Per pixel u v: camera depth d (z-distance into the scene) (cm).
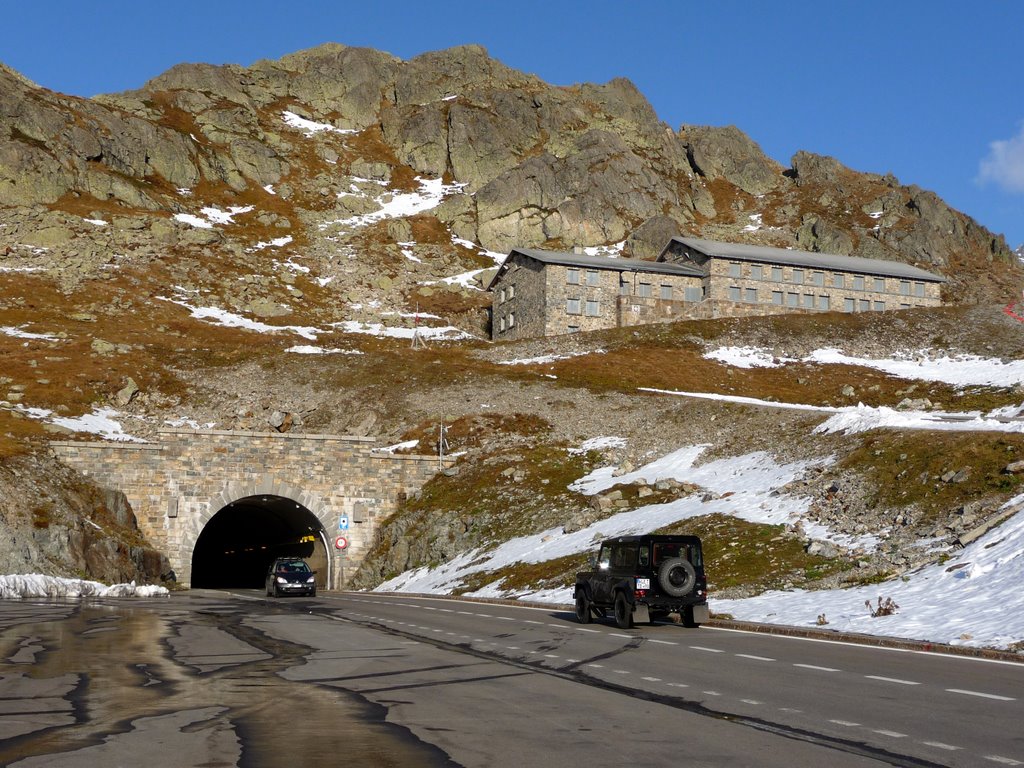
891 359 10331
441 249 17275
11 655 2031
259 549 8569
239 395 8656
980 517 3381
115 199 16325
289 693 1492
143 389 8656
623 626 2744
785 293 12400
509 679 1659
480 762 994
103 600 4397
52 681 1625
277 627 2820
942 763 995
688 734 1155
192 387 8844
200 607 3912
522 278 12281
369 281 15062
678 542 2775
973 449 3975
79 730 1170
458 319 13775
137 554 5691
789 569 3519
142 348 9669
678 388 8856
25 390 8075
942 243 19712
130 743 1088
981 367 9381
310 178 19825
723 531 4153
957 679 1641
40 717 1263
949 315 11631
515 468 6347
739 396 8731
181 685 1580
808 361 10144
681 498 5025
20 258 13375
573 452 6631
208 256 14825
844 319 11575
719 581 3575
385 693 1495
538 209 18375
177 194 17638
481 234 18062
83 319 11031
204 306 12588
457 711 1323
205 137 19812
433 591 5066
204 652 2114
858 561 3400
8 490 5259
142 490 6103
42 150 16188
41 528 5138
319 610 3688
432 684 1599
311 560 7031
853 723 1227
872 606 2767
